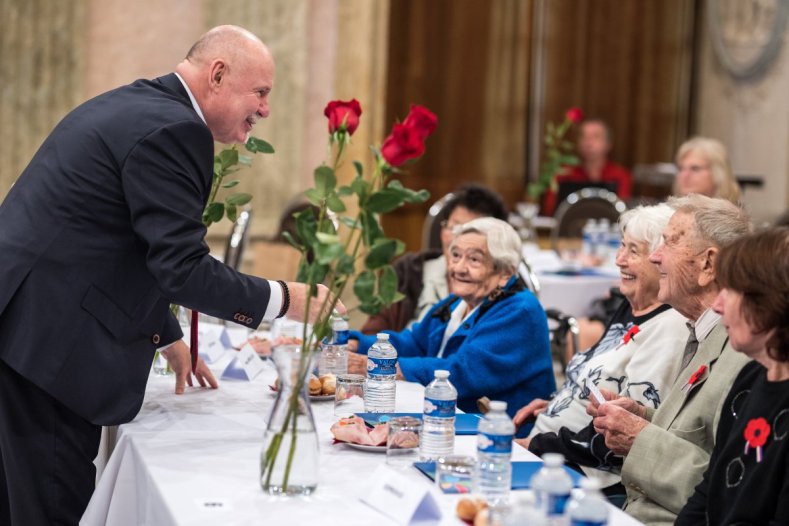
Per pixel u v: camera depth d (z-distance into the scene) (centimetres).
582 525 149
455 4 833
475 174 857
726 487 189
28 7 662
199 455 211
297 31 736
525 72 861
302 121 746
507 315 308
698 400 225
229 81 246
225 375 293
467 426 239
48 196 232
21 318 230
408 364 309
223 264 229
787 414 180
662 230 265
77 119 239
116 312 233
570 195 671
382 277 186
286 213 486
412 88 827
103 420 231
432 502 172
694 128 916
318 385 264
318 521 173
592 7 877
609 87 889
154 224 224
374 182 189
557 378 546
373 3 764
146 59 704
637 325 271
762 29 842
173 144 228
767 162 842
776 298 176
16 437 235
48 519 238
